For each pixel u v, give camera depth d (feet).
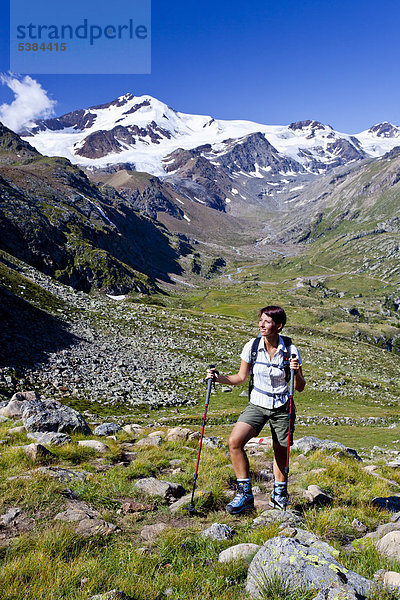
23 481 23.07
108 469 30.42
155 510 22.31
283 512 20.79
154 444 44.34
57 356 162.40
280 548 14.79
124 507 21.89
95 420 113.09
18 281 246.06
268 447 49.67
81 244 640.58
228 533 18.70
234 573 15.01
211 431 106.73
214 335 271.49
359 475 34.14
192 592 14.01
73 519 19.39
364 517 22.38
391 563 16.03
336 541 18.62
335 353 338.13
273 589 13.24
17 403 53.52
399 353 558.15
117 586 13.91
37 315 196.24
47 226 609.01
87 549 16.49
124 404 138.92
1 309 178.50
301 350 325.83
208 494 23.66
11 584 13.53
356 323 647.97
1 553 15.87
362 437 123.75
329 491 28.17
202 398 166.81
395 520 21.81
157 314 310.45
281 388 21.09
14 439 37.42
